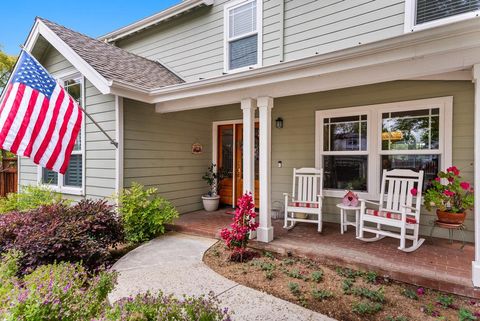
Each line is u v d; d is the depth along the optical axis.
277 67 3.60
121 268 3.37
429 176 4.33
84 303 1.66
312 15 5.08
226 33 6.17
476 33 2.49
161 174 5.64
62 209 3.96
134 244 4.46
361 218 3.99
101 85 4.50
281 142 5.77
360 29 4.63
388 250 3.66
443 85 4.18
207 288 2.84
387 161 4.69
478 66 2.62
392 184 4.12
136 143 5.16
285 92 3.83
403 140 4.52
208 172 6.81
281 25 5.39
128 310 1.55
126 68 5.46
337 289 2.83
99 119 5.19
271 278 3.08
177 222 5.29
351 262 3.32
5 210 5.50
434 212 4.29
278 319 2.29
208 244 4.29
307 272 3.25
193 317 1.60
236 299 2.61
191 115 6.36
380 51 2.95
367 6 4.57
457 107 4.08
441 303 2.56
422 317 2.35
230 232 3.62
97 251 3.39
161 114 5.64
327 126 5.27
